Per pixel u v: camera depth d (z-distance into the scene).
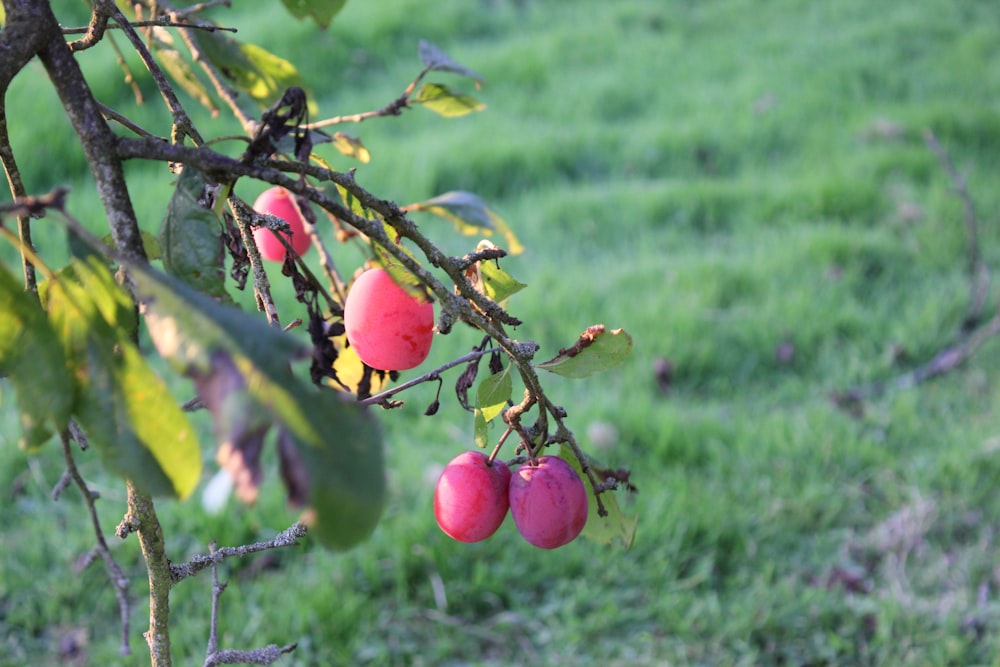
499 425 2.25
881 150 3.64
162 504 2.01
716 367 2.57
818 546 2.04
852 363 2.55
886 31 4.86
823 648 1.82
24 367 0.76
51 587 1.86
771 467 2.21
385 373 1.01
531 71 4.34
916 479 2.18
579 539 2.01
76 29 0.95
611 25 4.93
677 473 2.15
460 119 3.92
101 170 0.77
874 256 3.02
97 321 0.77
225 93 1.16
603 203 3.26
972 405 2.46
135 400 0.77
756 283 2.85
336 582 1.89
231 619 1.79
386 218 0.84
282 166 0.82
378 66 4.29
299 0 1.18
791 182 3.41
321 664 1.72
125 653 1.11
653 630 1.86
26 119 3.15
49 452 2.14
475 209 1.17
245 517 1.98
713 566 2.00
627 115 4.08
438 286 0.84
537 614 1.88
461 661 1.80
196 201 0.81
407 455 2.21
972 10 5.29
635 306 2.71
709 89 4.25
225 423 0.72
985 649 1.80
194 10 1.13
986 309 2.79
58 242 2.69
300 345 0.74
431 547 1.95
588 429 2.23
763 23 5.14
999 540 2.05
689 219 3.25
